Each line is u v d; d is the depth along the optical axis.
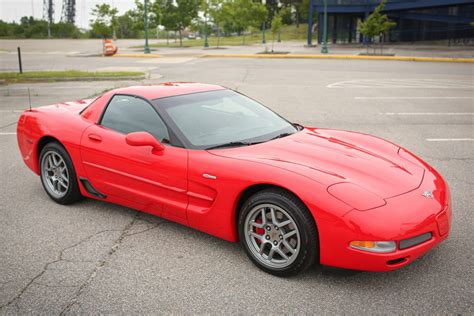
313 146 3.73
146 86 4.57
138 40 65.88
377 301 2.93
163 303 2.95
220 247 3.75
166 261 3.52
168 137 3.81
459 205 4.59
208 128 3.89
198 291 3.09
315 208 2.93
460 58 25.69
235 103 4.41
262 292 3.06
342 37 41.00
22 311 2.89
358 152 3.68
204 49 39.25
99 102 4.53
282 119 4.45
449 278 3.21
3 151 6.98
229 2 46.22
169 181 3.72
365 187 3.08
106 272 3.37
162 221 4.31
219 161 3.46
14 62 26.17
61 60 27.77
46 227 4.21
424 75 17.97
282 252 3.22
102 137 4.24
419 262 3.44
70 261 3.55
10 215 4.51
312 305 2.90
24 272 3.39
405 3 34.56
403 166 3.54
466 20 35.50
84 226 4.22
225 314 2.82
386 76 17.67
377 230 2.82
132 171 3.99
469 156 6.50
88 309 2.90
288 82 15.72
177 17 45.16
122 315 2.83
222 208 3.42
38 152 4.96
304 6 83.19
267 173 3.17
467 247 3.67
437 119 9.31
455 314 2.79
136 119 4.11
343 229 2.87
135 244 3.83
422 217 2.96
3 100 11.92
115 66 22.84
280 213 3.20
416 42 38.09
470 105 10.95
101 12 41.25
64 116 4.77
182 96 4.25
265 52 32.31
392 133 8.05
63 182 4.76
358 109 10.55
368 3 36.19
